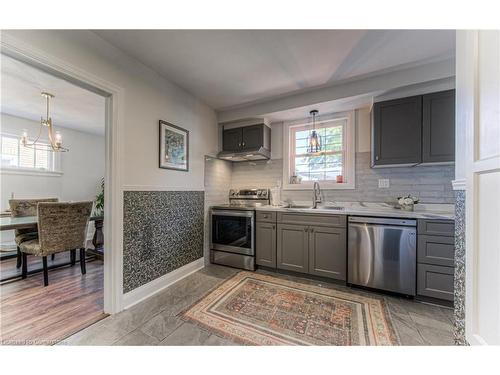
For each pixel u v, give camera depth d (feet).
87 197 14.79
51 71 4.73
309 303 6.41
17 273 8.60
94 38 5.38
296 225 8.32
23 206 9.78
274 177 10.99
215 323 5.42
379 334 5.00
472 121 2.66
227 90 8.55
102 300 6.59
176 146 8.15
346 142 9.47
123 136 6.14
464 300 3.20
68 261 10.12
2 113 11.06
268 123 10.71
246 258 9.27
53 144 9.34
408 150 7.16
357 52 6.07
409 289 6.50
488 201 2.39
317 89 8.41
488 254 2.38
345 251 7.49
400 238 6.61
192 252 9.05
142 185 6.76
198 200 9.45
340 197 9.42
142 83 6.74
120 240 6.03
